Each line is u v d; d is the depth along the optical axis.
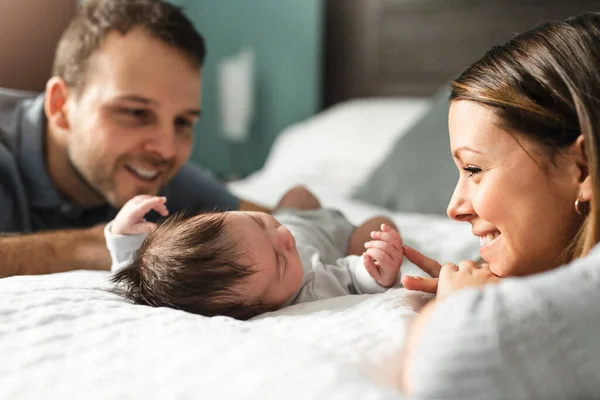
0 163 1.26
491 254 0.67
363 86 3.08
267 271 0.81
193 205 1.54
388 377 0.50
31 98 1.46
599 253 0.49
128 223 0.89
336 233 1.16
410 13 2.90
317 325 0.61
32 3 2.30
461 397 0.43
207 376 0.47
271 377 0.46
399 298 0.70
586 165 0.58
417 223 1.68
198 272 0.77
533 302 0.45
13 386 0.49
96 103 1.19
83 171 1.26
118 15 1.21
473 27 2.72
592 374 0.43
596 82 0.57
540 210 0.61
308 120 3.20
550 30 0.64
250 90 3.26
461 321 0.45
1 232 1.25
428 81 2.89
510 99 0.61
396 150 2.11
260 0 3.24
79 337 0.56
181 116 1.27
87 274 0.93
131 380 0.48
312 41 3.12
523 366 0.43
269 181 2.56
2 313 0.60
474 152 0.63
